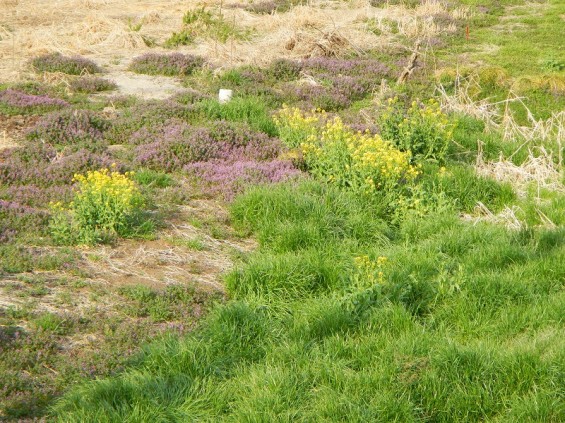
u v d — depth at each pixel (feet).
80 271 28.55
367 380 22.02
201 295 27.81
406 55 70.44
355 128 47.60
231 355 23.72
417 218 36.37
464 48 73.51
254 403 20.98
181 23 79.66
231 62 62.90
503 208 39.22
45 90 52.19
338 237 33.45
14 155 39.40
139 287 27.63
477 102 58.18
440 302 28.19
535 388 21.91
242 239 33.73
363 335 25.32
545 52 71.20
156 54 62.03
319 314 26.27
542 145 46.19
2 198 34.50
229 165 41.47
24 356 22.66
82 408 19.94
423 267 30.17
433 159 43.91
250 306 27.04
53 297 26.66
